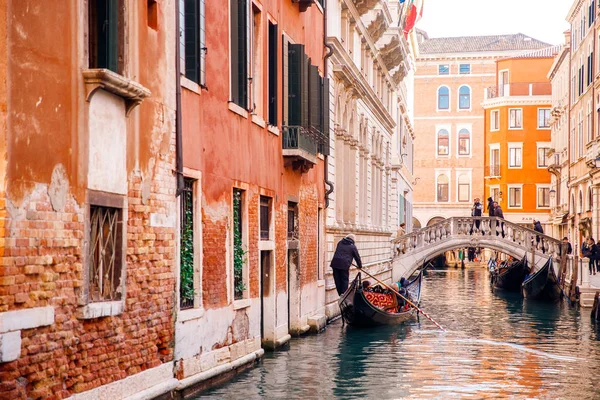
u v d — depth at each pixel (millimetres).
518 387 13078
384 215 34688
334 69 22859
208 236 12070
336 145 23953
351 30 26141
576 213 43719
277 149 16156
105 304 8742
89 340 8508
